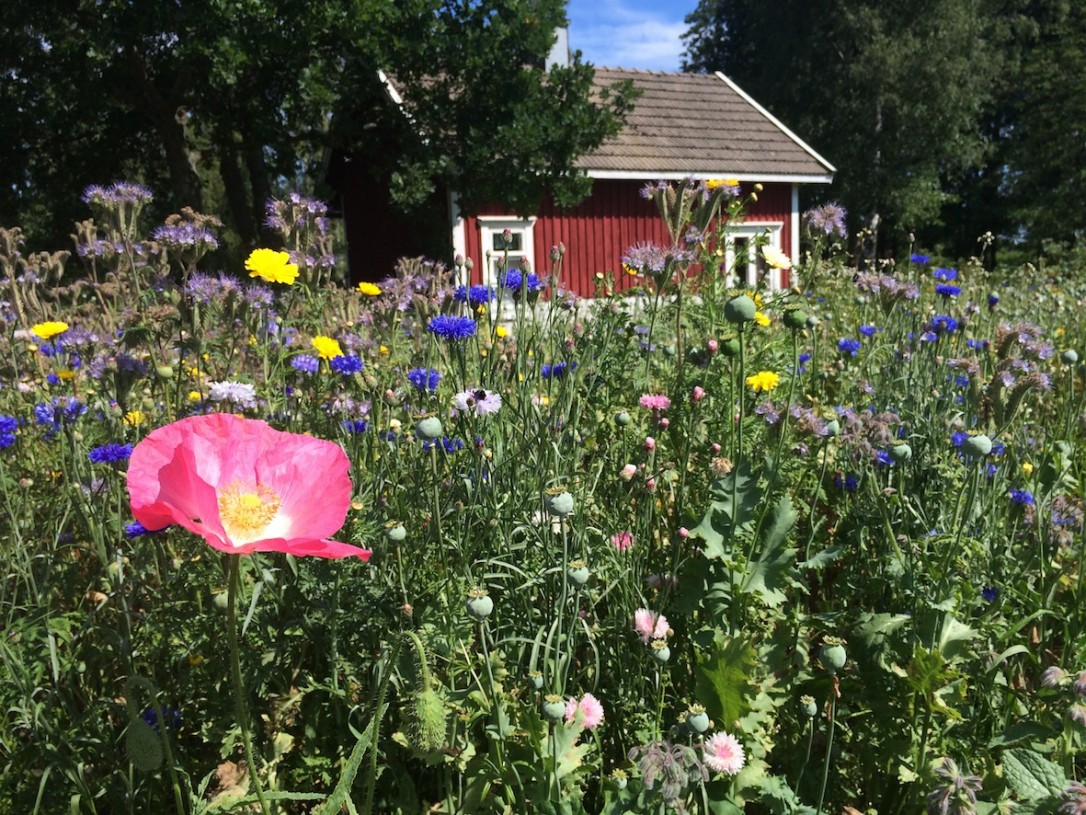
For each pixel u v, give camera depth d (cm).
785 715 242
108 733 218
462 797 208
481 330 385
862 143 3503
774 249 416
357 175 2186
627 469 265
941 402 349
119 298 447
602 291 387
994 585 267
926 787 219
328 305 427
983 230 4238
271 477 145
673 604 243
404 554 243
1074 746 216
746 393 322
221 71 1619
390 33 1769
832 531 291
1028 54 3884
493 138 1741
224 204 3656
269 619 238
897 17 3416
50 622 229
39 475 331
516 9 1789
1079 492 333
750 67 4400
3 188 1991
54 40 1739
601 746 229
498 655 219
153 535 235
